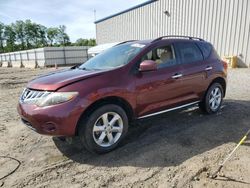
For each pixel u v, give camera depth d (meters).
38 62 38.78
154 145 3.93
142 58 4.09
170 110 4.53
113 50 4.71
